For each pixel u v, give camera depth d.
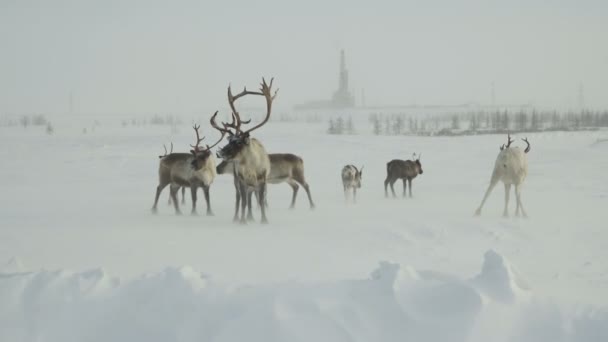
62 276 4.90
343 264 8.06
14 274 5.11
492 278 4.53
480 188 23.55
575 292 5.98
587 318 4.19
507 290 4.37
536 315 4.23
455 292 4.32
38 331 4.43
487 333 4.02
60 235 10.80
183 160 14.53
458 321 4.07
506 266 4.60
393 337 4.04
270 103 13.57
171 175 14.68
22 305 4.64
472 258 8.77
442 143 55.00
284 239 10.40
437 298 4.31
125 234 10.96
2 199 18.98
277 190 22.77
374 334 4.06
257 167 13.07
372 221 12.73
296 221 13.16
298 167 15.77
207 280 4.80
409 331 4.05
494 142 56.34
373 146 52.16
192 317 4.32
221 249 9.27
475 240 10.46
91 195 20.64
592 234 11.09
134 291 4.69
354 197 18.11
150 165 36.47
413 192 22.30
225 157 12.73
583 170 31.52
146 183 26.41
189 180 14.56
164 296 4.56
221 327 4.19
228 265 7.86
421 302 4.29
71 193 21.42
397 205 17.22
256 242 10.04
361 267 7.85
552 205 16.55
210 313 4.34
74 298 4.65
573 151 43.34
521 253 9.24
